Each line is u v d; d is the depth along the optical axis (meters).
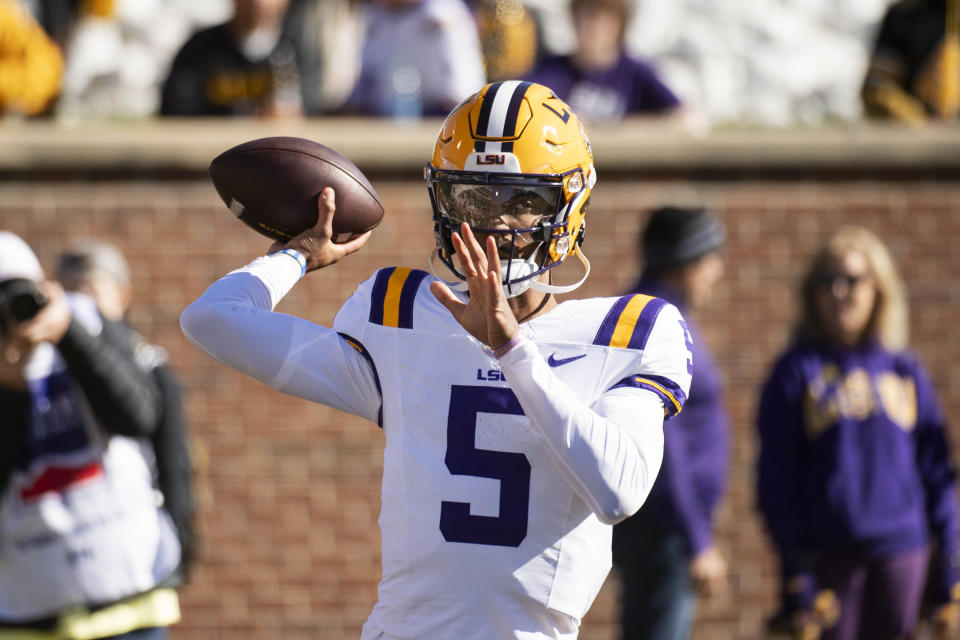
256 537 22.52
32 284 13.10
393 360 8.53
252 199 9.06
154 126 22.70
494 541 8.25
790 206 23.09
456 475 8.31
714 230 17.92
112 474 14.08
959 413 23.34
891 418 17.66
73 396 13.82
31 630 13.86
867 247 18.06
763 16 34.38
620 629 17.38
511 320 7.68
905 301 23.33
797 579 17.45
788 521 17.50
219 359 8.67
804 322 18.25
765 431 17.88
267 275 8.84
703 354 17.50
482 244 8.35
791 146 22.91
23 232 22.52
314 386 8.63
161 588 14.44
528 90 8.47
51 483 13.80
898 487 17.59
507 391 8.30
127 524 14.12
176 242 22.62
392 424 8.56
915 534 17.62
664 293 17.86
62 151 22.36
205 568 22.47
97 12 29.47
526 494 8.26
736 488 22.92
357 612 22.59
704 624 22.72
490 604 8.25
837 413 17.59
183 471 15.27
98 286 17.00
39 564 13.80
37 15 28.31
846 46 34.78
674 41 33.75
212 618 22.47
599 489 7.65
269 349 8.54
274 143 9.11
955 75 25.14
